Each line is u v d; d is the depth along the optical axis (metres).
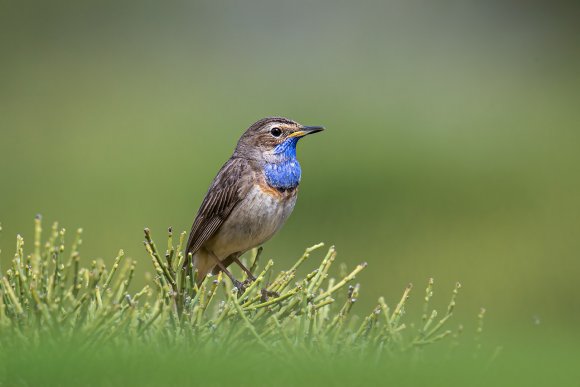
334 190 18.94
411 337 6.89
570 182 19.33
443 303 16.06
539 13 32.53
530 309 16.38
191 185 19.08
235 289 7.06
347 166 19.45
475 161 19.92
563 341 9.73
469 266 17.25
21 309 6.45
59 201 18.94
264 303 6.90
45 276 6.71
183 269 7.05
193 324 6.79
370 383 6.19
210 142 21.23
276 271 16.67
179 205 18.50
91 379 5.94
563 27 32.38
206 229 9.15
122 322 6.31
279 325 6.51
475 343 6.97
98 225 18.06
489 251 17.66
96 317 6.25
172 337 6.61
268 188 9.13
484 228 18.17
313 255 17.28
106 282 6.73
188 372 6.07
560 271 17.16
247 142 9.29
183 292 7.01
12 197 19.16
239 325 6.89
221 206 9.09
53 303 6.54
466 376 6.43
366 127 21.66
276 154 9.20
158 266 6.95
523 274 16.98
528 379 6.51
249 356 6.36
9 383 5.91
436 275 16.98
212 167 19.66
